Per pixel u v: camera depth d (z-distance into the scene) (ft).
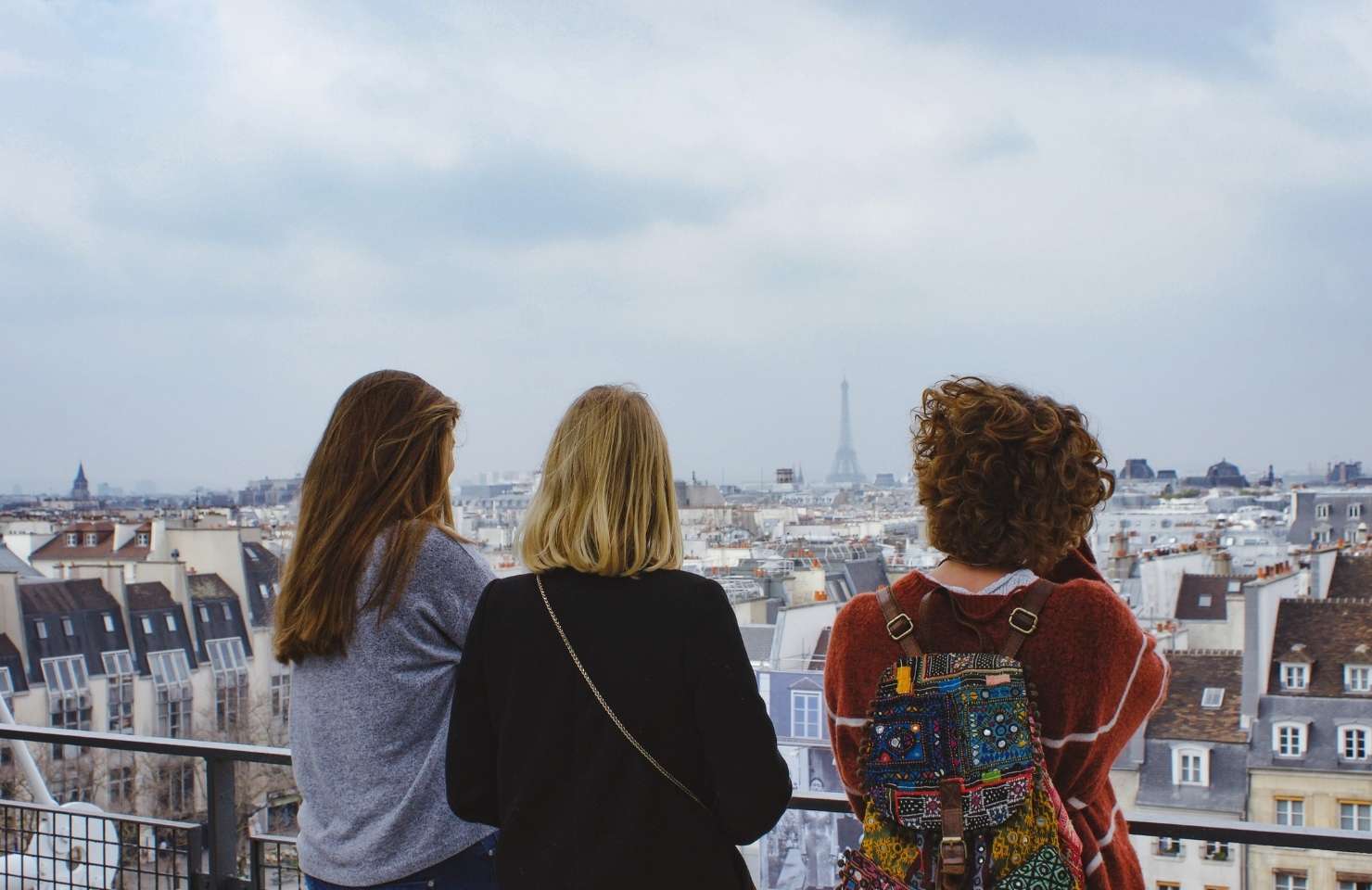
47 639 86.48
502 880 6.84
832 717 6.84
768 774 6.55
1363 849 7.18
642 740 6.65
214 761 11.50
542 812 6.77
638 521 6.93
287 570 8.09
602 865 6.55
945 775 6.08
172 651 90.89
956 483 6.53
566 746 6.77
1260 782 62.08
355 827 7.80
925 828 6.12
